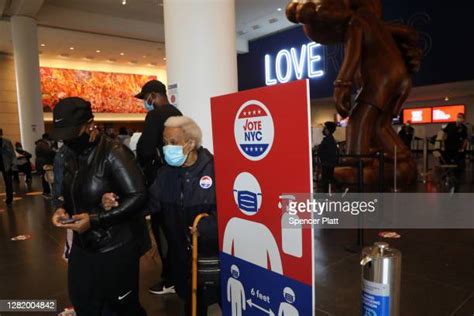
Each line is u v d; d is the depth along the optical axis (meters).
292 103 1.06
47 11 10.83
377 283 1.19
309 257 1.08
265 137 1.18
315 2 5.37
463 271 2.75
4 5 9.87
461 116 7.30
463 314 2.11
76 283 1.54
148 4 11.02
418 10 10.87
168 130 1.53
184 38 2.78
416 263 2.94
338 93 5.30
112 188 1.52
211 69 2.81
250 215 1.29
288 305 1.17
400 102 5.74
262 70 15.53
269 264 1.23
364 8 5.75
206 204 1.55
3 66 14.91
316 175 6.48
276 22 13.53
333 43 6.13
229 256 1.43
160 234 2.51
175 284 1.70
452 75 10.37
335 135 10.59
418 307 2.20
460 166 7.31
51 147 7.44
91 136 1.49
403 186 5.67
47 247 3.89
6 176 6.62
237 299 1.41
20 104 10.77
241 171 1.31
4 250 3.80
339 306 2.25
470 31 9.93
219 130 1.40
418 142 15.74
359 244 3.39
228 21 2.89
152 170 2.38
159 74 20.20
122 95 18.97
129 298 1.59
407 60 6.20
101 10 11.48
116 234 1.52
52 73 16.67
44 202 6.82
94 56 16.28
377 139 5.76
